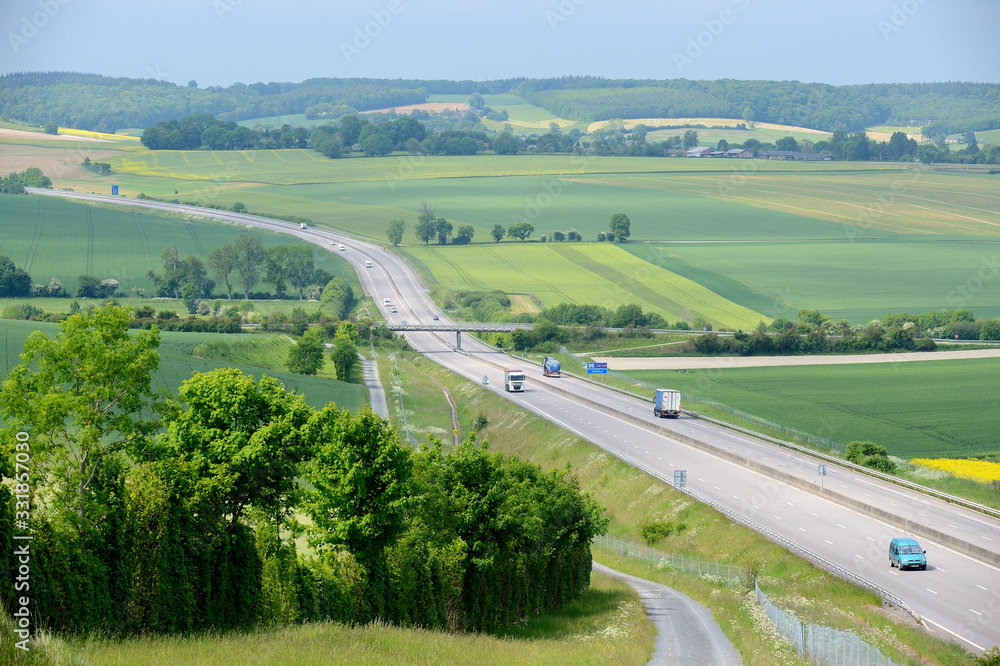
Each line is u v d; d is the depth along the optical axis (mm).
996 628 70812
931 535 99062
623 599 86812
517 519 71688
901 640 66875
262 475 58906
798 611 74562
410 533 66750
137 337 58625
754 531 104375
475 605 71062
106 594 46375
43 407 53281
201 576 52000
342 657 45625
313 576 58719
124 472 53594
